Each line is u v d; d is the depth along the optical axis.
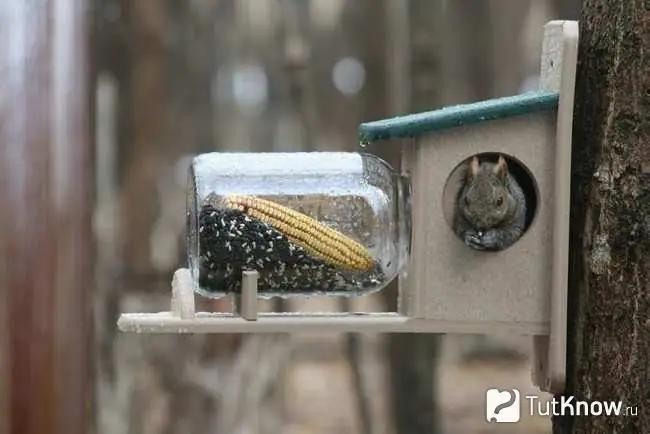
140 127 6.40
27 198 3.29
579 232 2.94
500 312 2.94
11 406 3.28
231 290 2.93
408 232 2.96
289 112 10.28
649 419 2.86
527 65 8.80
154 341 5.27
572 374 2.94
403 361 5.11
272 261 2.92
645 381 2.87
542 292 2.94
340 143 9.03
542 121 2.93
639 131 2.88
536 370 2.98
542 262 2.94
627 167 2.88
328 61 9.03
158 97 6.47
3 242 3.28
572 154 2.95
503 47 8.80
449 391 7.16
